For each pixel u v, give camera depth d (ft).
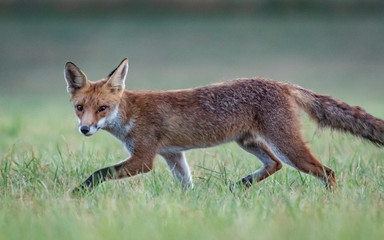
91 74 176.96
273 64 185.68
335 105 41.01
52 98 142.82
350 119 40.75
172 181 39.40
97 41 210.59
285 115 39.91
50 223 27.78
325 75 174.50
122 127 39.60
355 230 25.61
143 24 228.02
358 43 203.72
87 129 37.76
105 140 57.77
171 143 40.65
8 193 35.27
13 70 183.32
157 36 215.92
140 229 26.32
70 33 217.36
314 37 210.59
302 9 241.35
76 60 192.95
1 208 32.12
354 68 181.68
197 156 48.91
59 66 187.83
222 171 40.93
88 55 197.67
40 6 244.42
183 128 40.55
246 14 239.30
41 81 173.58
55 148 50.85
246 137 41.42
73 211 30.48
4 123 70.79
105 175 38.01
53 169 41.29
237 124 40.75
